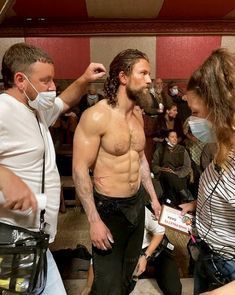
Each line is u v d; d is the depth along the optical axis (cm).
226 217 110
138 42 523
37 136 117
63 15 471
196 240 128
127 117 160
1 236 111
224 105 93
